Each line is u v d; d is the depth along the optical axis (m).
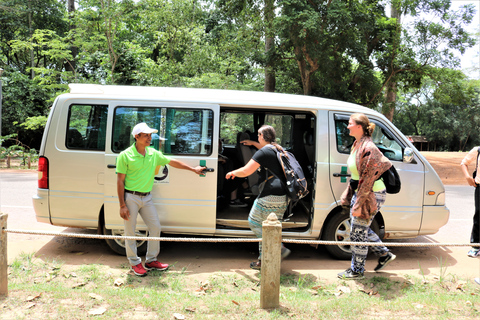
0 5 28.94
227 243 5.89
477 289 4.23
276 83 22.78
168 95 5.01
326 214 5.01
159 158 4.46
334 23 15.90
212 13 27.70
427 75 19.58
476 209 5.52
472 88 20.12
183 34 20.44
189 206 4.89
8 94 25.36
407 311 3.63
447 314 3.58
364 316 3.50
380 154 4.11
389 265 5.11
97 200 4.89
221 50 21.00
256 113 5.86
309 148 5.73
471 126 50.47
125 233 4.32
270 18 17.81
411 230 5.22
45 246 5.38
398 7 18.95
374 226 5.12
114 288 3.89
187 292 3.89
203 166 4.88
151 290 3.87
